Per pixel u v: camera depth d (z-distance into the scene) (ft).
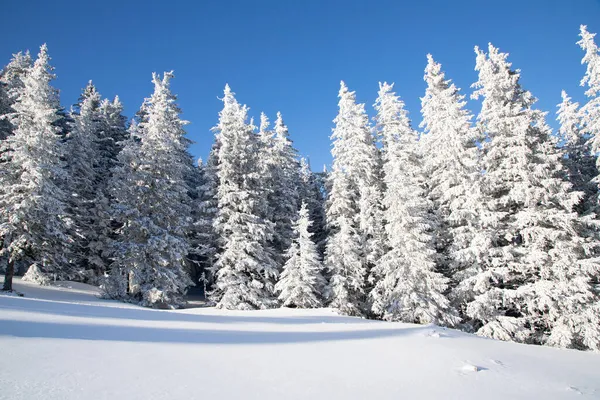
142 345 24.63
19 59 117.50
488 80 75.05
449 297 75.25
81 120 115.96
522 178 70.49
